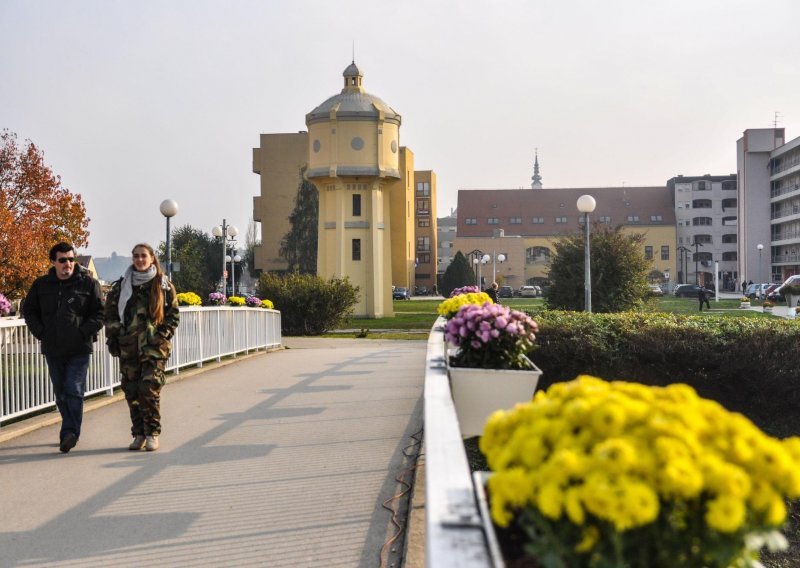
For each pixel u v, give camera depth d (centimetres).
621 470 252
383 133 5412
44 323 853
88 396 1205
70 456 836
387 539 571
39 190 3703
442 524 278
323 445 889
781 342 1283
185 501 669
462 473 329
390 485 716
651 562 264
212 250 9675
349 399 1238
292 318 3847
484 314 771
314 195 8650
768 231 10556
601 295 3164
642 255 3231
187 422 1039
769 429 1282
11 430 941
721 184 12331
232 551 549
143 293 868
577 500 251
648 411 278
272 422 1037
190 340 1619
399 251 10169
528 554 315
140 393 862
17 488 711
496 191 12625
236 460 816
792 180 9894
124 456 836
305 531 590
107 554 543
